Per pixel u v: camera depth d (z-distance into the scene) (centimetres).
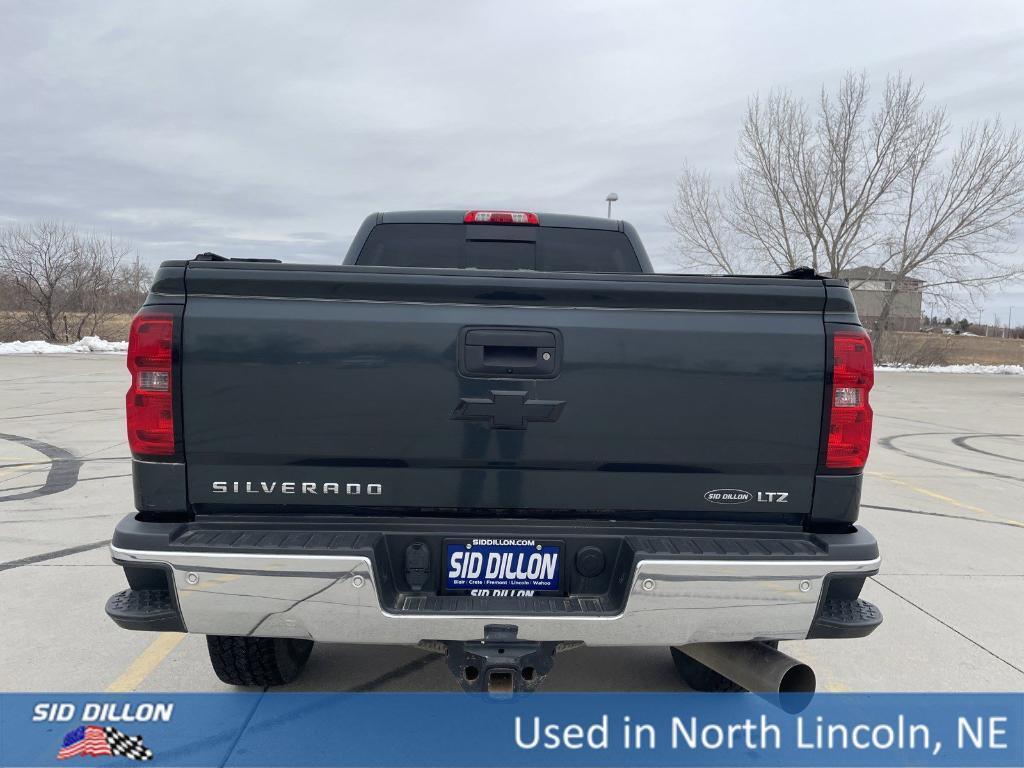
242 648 294
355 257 423
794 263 3581
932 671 352
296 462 236
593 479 240
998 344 5272
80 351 3177
